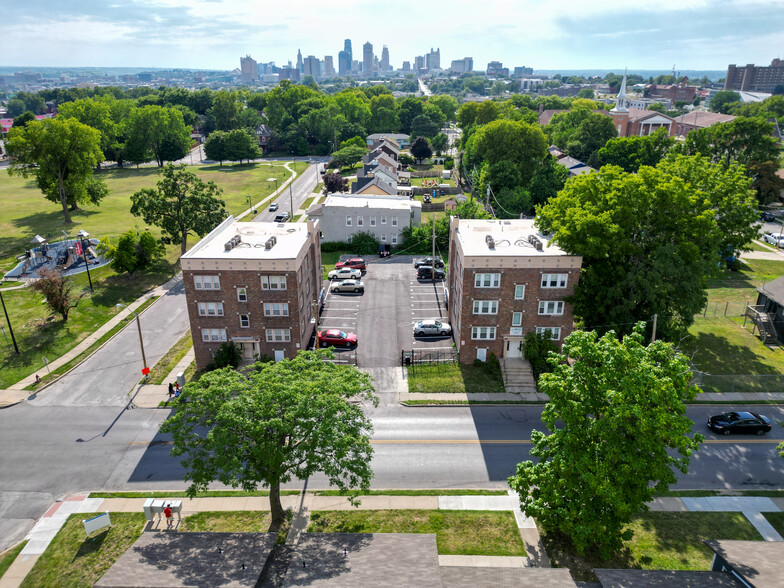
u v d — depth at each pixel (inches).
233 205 4662.9
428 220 3838.6
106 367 2116.1
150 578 986.1
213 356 2094.0
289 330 2074.3
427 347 2241.6
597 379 1184.2
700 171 2406.5
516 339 2066.9
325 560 1042.7
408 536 1128.2
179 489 1470.2
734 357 2169.0
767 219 4133.9
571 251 1961.1
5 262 3186.5
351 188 4601.4
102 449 1635.1
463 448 1627.7
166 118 6432.1
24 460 1587.1
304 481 1498.5
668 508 1390.3
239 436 1176.8
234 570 1012.5
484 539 1279.5
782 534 1300.4
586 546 1151.6
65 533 1321.4
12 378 2030.0
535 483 1219.9
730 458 1590.8
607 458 1116.5
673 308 2030.0
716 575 1005.2
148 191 3078.2
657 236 2042.3
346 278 2989.7
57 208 4493.1
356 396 1881.2
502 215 4035.4
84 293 2773.1
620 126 7529.5
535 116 7342.5
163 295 2847.0
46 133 3801.7
